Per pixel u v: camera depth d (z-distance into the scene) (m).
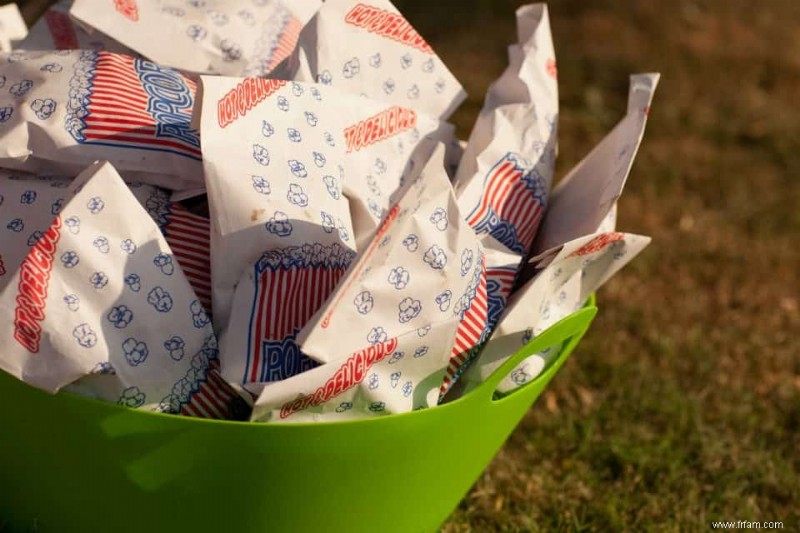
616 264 1.19
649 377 1.60
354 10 1.24
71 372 1.03
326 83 1.23
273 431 1.04
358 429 1.05
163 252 1.06
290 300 1.09
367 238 1.16
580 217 1.23
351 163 1.18
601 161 1.24
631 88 1.24
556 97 1.28
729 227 2.16
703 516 1.40
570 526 1.38
